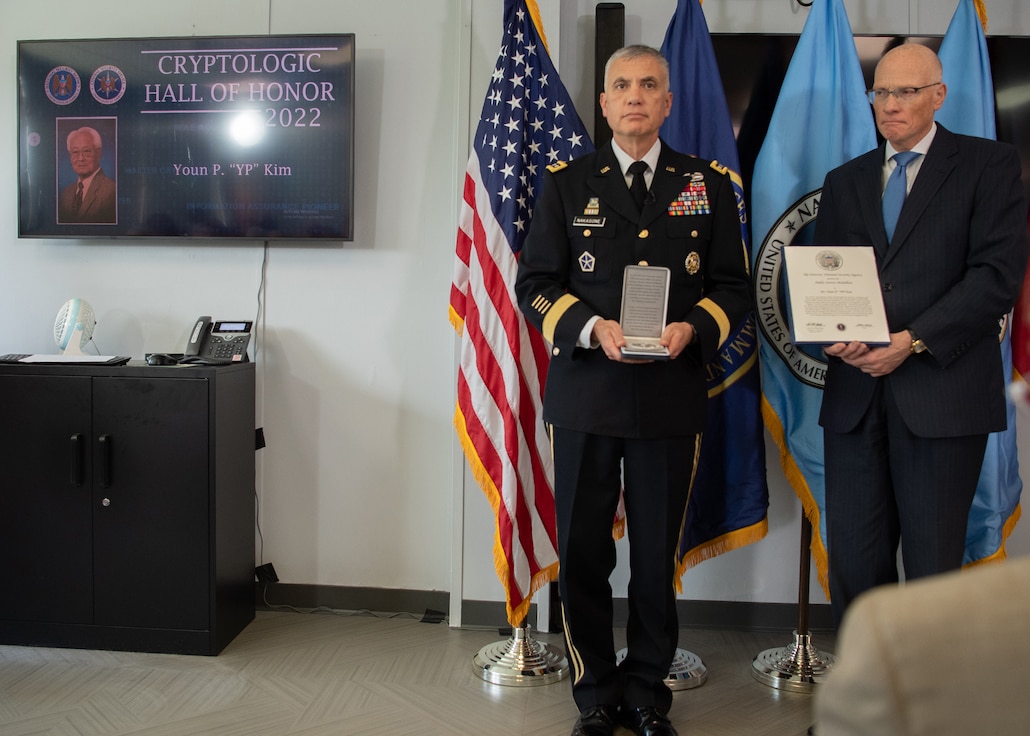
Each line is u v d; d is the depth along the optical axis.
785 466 2.49
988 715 0.42
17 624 2.59
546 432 2.47
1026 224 1.96
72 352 2.77
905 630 0.43
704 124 2.54
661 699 2.08
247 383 2.77
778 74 2.70
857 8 2.76
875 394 2.01
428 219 2.86
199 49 2.82
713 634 2.78
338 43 2.77
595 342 1.95
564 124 2.55
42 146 2.88
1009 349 2.43
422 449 2.89
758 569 2.81
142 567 2.55
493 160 2.50
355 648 2.61
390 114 2.86
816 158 2.48
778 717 2.18
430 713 2.18
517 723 2.13
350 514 2.92
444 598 2.90
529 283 2.10
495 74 2.55
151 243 2.92
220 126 2.82
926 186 1.98
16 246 2.95
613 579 2.82
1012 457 2.47
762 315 2.49
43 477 2.57
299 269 2.90
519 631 2.51
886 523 2.07
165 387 2.53
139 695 2.26
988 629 0.43
